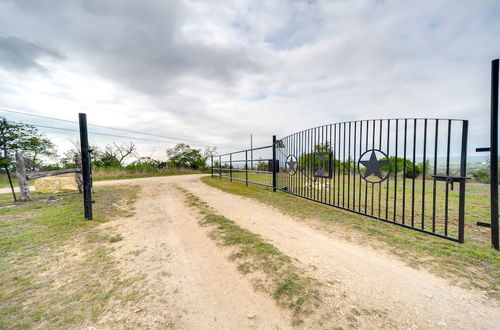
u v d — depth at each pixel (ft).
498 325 4.88
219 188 30.58
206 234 11.31
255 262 8.00
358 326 4.86
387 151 11.39
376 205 17.61
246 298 5.99
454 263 7.72
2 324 5.00
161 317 5.27
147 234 11.44
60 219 14.21
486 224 9.04
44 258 8.53
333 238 10.48
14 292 6.27
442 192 23.56
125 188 31.50
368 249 9.12
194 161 103.04
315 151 19.10
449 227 11.50
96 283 6.77
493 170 8.66
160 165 85.76
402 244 9.59
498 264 7.54
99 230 12.07
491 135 8.68
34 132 60.44
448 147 9.16
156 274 7.34
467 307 5.49
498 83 8.46
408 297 5.92
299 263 7.90
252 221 13.53
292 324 4.98
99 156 89.81
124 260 8.40
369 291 6.19
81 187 27.12
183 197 23.08
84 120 13.80
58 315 5.32
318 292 6.12
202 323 5.09
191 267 7.82
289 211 16.06
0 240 10.41
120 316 5.30
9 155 53.67
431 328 4.80
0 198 24.35
